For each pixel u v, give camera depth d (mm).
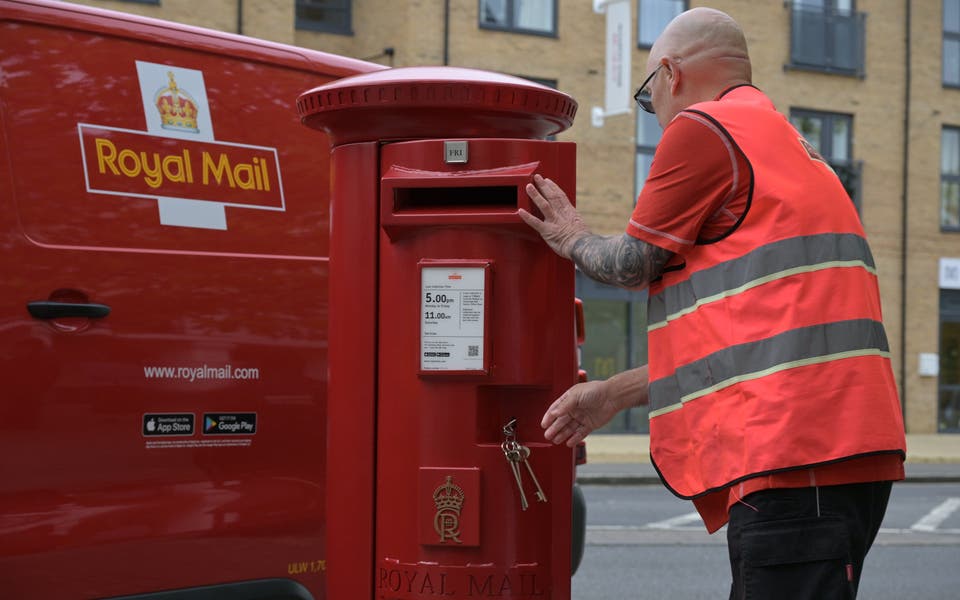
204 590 3461
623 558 8227
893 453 2424
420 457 2764
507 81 2805
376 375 2855
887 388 2484
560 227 2668
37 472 3186
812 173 2553
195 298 3523
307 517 3697
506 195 2826
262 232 3725
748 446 2418
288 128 3854
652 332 2646
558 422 2711
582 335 4293
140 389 3385
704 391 2514
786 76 20922
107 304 3350
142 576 3348
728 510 2502
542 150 2756
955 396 22438
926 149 22031
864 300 2500
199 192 3598
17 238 3209
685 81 2779
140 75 3525
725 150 2520
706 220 2572
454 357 2725
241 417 3582
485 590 2729
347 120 2861
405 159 2811
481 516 2729
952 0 22406
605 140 19406
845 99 21406
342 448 2891
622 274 2559
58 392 3236
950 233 22219
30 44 3309
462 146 2750
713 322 2508
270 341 3670
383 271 2834
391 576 2803
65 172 3326
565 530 2787
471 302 2723
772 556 2400
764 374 2430
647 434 20250
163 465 3414
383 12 18469
